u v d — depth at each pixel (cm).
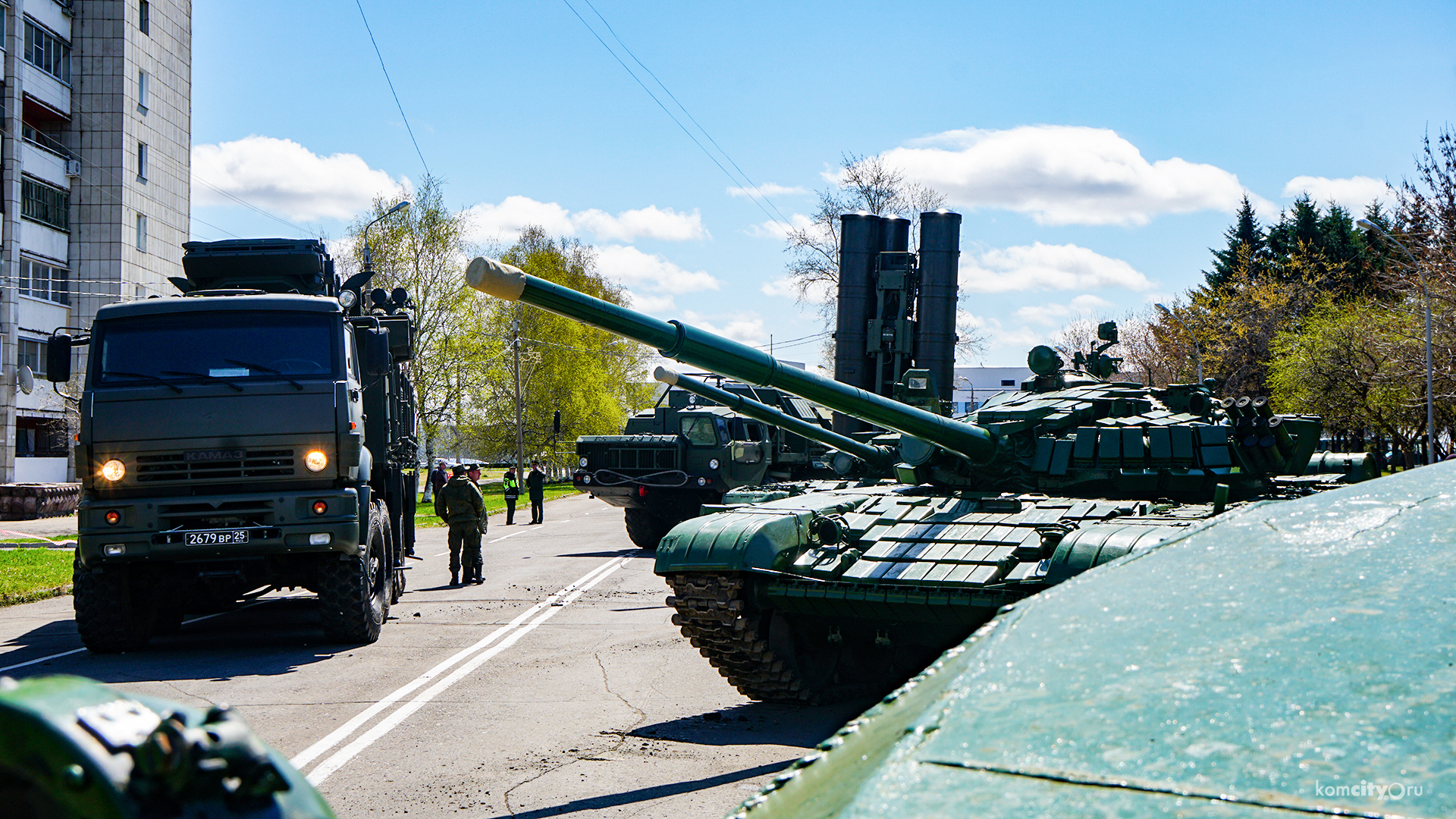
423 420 3966
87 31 3769
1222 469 906
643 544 2306
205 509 1031
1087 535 721
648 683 918
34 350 3594
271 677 940
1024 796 104
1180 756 106
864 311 2306
